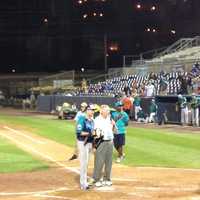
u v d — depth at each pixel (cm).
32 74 8281
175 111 3581
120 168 1788
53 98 5550
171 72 4838
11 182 1559
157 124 3650
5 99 7694
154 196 1320
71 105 4794
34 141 2730
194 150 2205
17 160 2020
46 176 1658
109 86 5459
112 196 1330
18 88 8219
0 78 8200
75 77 7975
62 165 1881
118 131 1931
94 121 1448
